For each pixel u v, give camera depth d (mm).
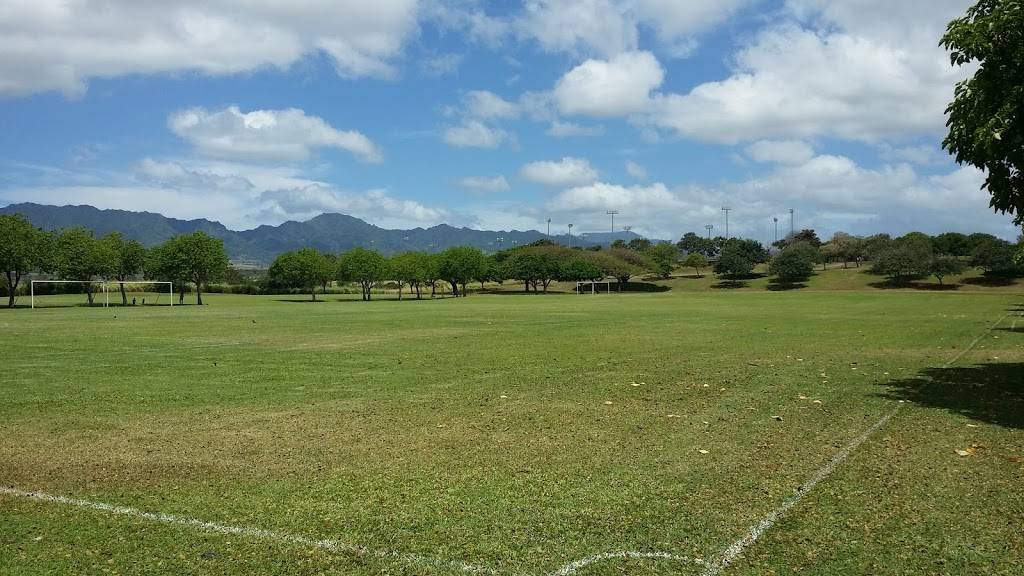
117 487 7441
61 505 6848
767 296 85938
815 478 7562
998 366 17062
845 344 23188
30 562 5465
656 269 147750
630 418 10984
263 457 8688
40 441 9641
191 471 8062
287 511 6633
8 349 22938
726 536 5938
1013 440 9242
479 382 15055
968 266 120375
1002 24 11047
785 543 5770
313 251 104688
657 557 5523
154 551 5691
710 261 189750
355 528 6176
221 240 89500
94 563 5453
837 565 5336
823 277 128000
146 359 19891
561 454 8734
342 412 11688
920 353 20172
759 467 8047
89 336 28422
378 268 103625
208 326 35062
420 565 5410
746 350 21453
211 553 5641
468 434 9922
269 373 16750
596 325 34094
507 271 136000
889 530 6023
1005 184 12023
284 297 108812
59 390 14234
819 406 11859
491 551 5668
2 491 7309
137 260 88812
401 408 12016
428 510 6641
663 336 27109
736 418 10914
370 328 32875
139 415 11531
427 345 23844
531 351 21531
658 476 7715
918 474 7672
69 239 81000
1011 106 10820
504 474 7840
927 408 11586
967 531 5973
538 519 6383
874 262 122500
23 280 100250
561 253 153250
